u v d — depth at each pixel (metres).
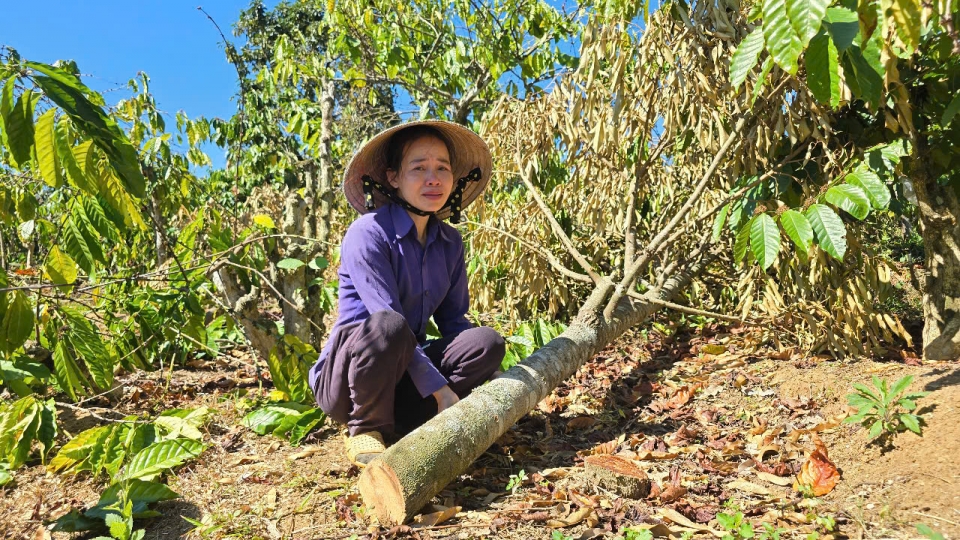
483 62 6.54
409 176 2.27
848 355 3.07
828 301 3.18
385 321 2.08
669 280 3.74
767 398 2.73
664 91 3.22
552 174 4.55
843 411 2.41
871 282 3.02
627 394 3.06
